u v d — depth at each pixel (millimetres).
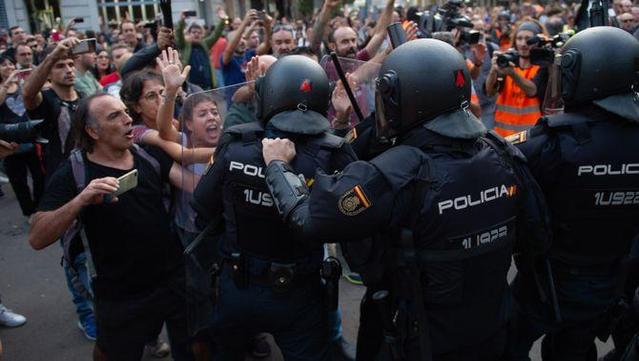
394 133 1678
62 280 4113
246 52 6785
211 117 2328
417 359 1673
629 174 1922
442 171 1561
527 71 4293
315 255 1967
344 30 4289
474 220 1585
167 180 2330
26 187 5301
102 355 2348
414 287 1595
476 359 1747
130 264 2207
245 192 1870
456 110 1617
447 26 4301
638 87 1943
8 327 3434
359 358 1881
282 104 1860
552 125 1940
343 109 2631
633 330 2195
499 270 1680
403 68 1593
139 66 4043
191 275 2273
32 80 3555
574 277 2053
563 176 1950
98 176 2182
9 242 4918
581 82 1922
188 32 5512
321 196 1550
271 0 21141
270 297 1922
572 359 2205
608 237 1994
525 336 2189
